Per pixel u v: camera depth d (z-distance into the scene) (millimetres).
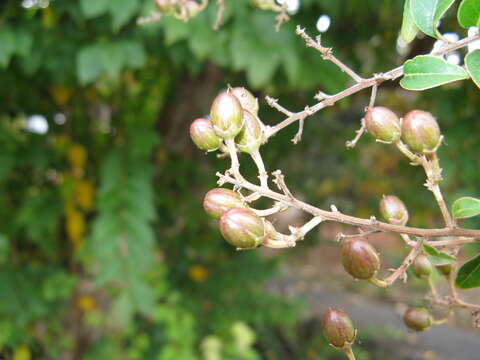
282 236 99
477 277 108
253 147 106
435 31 95
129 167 301
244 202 102
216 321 440
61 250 401
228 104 103
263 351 592
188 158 411
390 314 830
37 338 370
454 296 123
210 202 102
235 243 95
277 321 469
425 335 732
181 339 368
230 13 239
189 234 455
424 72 97
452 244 101
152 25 237
